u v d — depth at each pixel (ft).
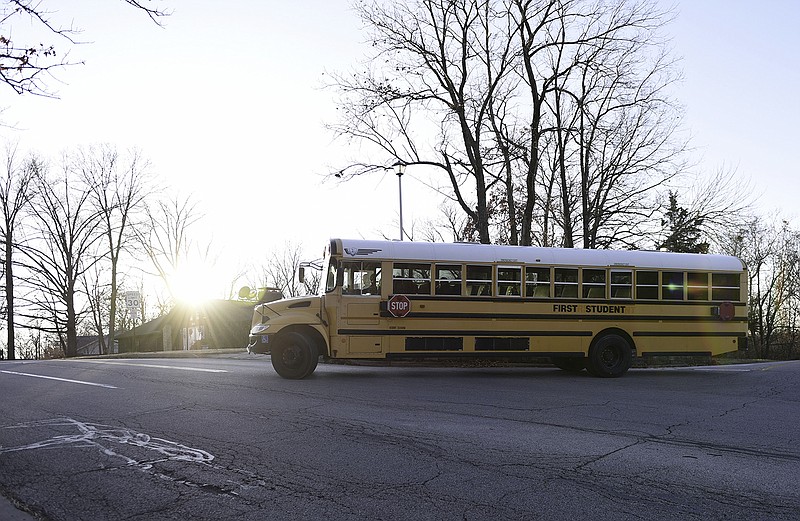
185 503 18.33
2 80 23.56
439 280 51.13
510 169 84.79
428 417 31.01
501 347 51.78
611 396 39.91
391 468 21.68
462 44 82.99
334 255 49.93
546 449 24.45
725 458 23.44
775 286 192.54
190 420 29.78
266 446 24.63
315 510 17.66
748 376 54.44
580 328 53.42
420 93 82.94
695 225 95.04
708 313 56.03
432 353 50.55
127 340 222.69
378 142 83.87
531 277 52.90
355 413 31.86
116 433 27.17
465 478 20.56
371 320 49.78
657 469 21.75
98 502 18.60
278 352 48.19
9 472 21.72
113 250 159.94
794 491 19.49
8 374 56.03
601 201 97.71
